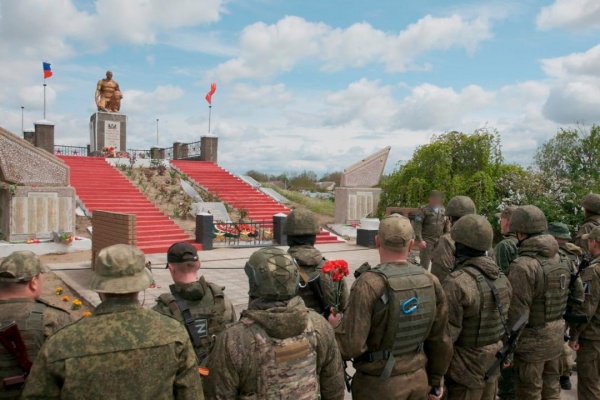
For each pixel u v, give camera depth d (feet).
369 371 10.58
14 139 48.21
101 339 6.89
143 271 7.67
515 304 13.93
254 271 8.55
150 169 84.58
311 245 13.07
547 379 15.14
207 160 99.91
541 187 48.91
